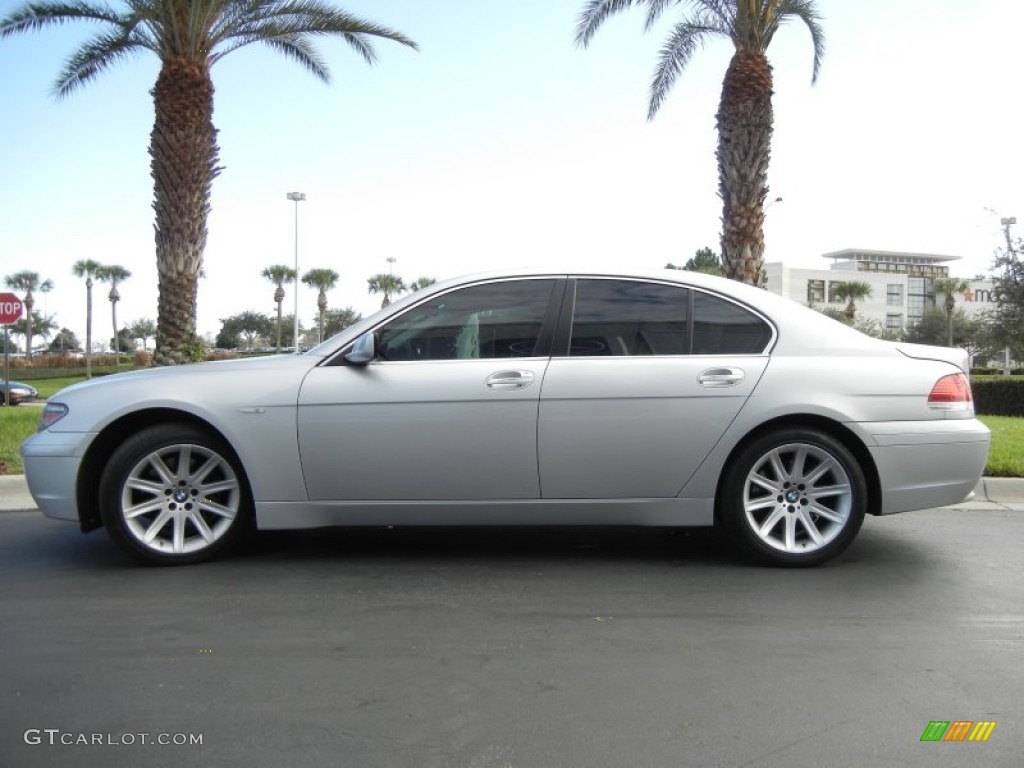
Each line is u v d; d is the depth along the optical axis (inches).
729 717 122.0
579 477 189.0
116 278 2706.7
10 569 196.7
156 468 194.1
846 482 190.5
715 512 196.4
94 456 195.3
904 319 4188.0
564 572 194.2
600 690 131.1
